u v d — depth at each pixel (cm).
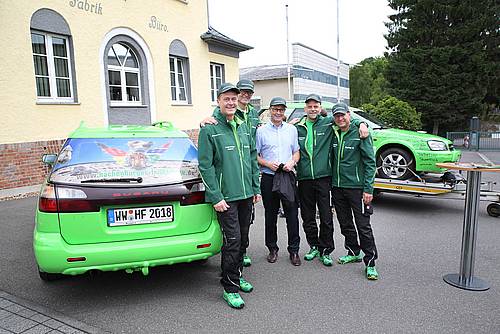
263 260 465
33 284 389
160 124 466
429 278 405
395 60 2897
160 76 1352
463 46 2723
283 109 437
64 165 337
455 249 498
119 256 318
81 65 1051
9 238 529
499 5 2781
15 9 876
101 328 308
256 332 303
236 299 345
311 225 464
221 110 353
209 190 339
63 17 995
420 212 712
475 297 361
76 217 315
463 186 663
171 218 342
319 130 441
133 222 329
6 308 338
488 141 2048
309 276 414
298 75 3162
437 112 2755
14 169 885
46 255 308
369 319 322
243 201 367
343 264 449
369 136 405
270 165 432
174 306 346
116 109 1185
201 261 456
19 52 887
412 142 737
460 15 2755
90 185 322
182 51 1452
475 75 2722
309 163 442
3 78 858
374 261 409
